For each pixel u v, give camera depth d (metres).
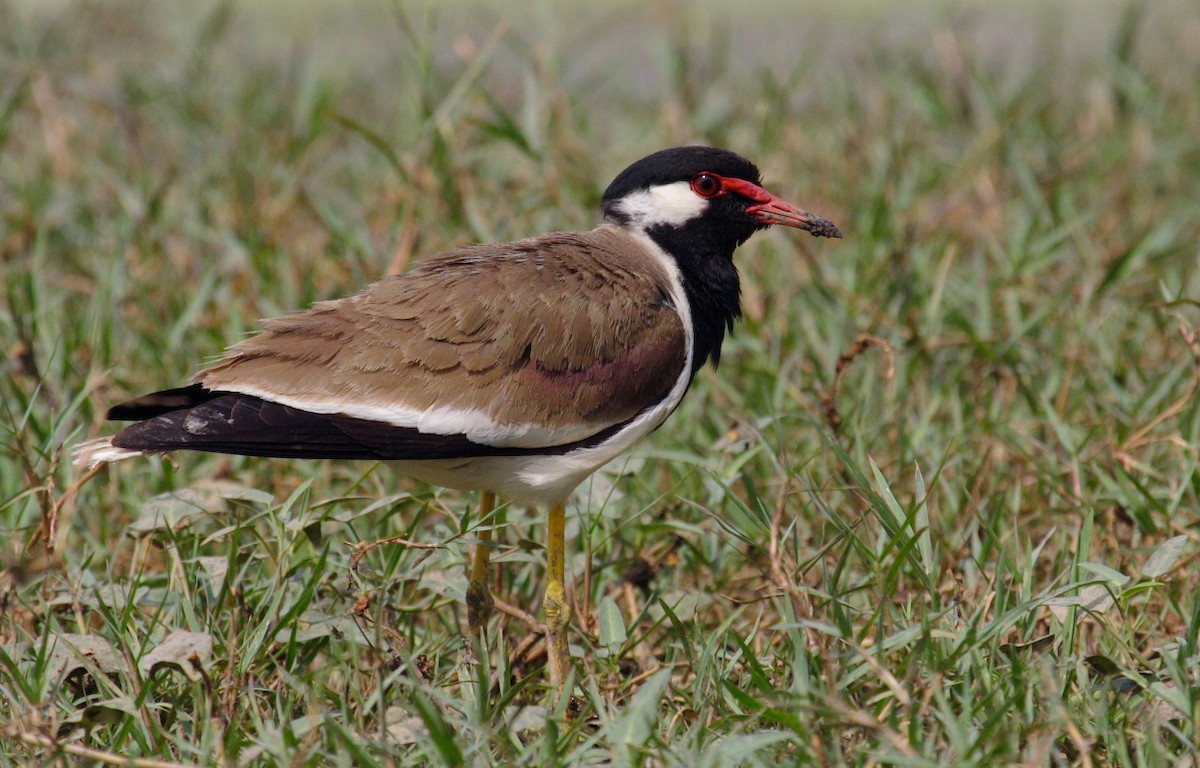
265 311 13.94
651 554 10.65
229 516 10.32
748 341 13.28
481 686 8.09
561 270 9.84
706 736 8.05
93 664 8.77
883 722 7.91
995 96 18.73
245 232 15.81
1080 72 21.75
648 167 10.66
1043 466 11.38
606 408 9.73
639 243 10.65
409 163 16.17
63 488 11.02
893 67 19.88
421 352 9.41
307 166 17.61
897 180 16.86
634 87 21.86
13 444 11.63
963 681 8.04
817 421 11.84
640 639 9.51
